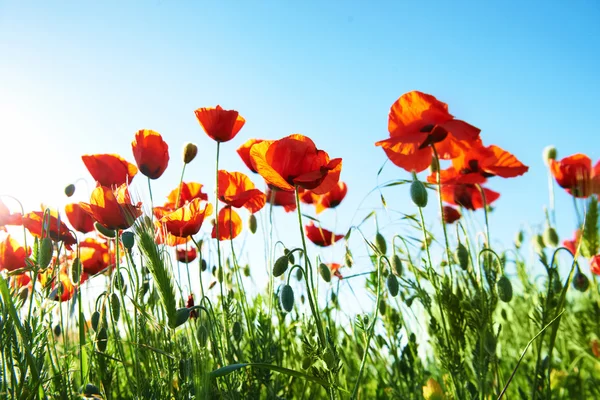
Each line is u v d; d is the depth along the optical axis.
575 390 0.72
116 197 0.62
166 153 0.71
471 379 0.72
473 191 0.81
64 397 0.58
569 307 0.74
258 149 0.60
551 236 0.80
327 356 0.55
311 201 0.92
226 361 0.63
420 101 0.67
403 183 0.69
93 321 0.62
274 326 0.77
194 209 0.69
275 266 0.60
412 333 0.74
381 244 0.69
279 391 0.72
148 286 0.68
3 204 0.69
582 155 0.75
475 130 0.64
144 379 0.62
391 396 0.75
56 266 0.67
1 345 0.55
